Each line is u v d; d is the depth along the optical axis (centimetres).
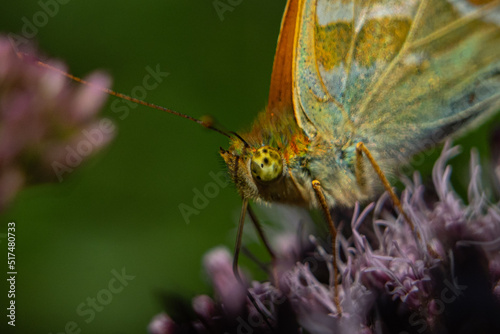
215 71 14
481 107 12
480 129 13
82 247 13
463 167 12
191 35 14
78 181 13
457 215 11
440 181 12
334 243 11
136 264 13
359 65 12
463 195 12
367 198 12
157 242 14
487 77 12
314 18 11
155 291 12
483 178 12
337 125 12
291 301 11
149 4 14
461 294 11
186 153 14
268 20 14
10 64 12
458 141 13
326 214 12
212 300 12
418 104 12
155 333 12
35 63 12
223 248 12
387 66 12
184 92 14
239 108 14
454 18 11
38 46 13
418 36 12
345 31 12
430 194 12
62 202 13
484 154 13
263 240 12
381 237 12
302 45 12
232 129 14
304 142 12
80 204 13
